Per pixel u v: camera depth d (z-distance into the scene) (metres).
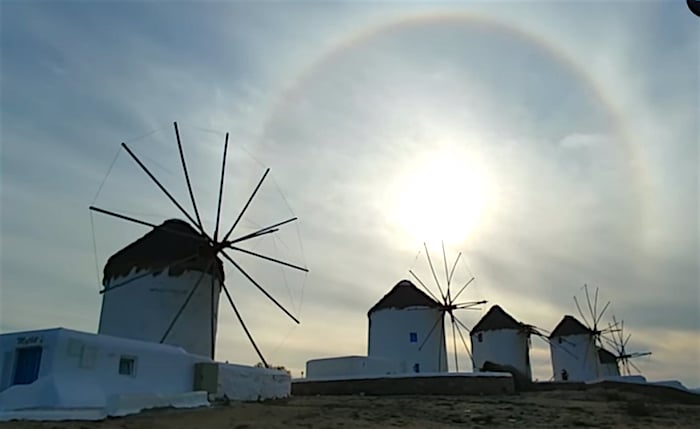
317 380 28.58
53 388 12.60
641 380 34.16
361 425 12.55
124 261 23.34
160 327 22.20
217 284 24.88
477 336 49.81
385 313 39.72
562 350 53.66
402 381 27.31
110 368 14.44
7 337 14.20
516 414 15.55
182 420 12.55
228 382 18.14
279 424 12.32
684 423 14.45
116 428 10.95
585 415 15.68
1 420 11.30
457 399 22.25
